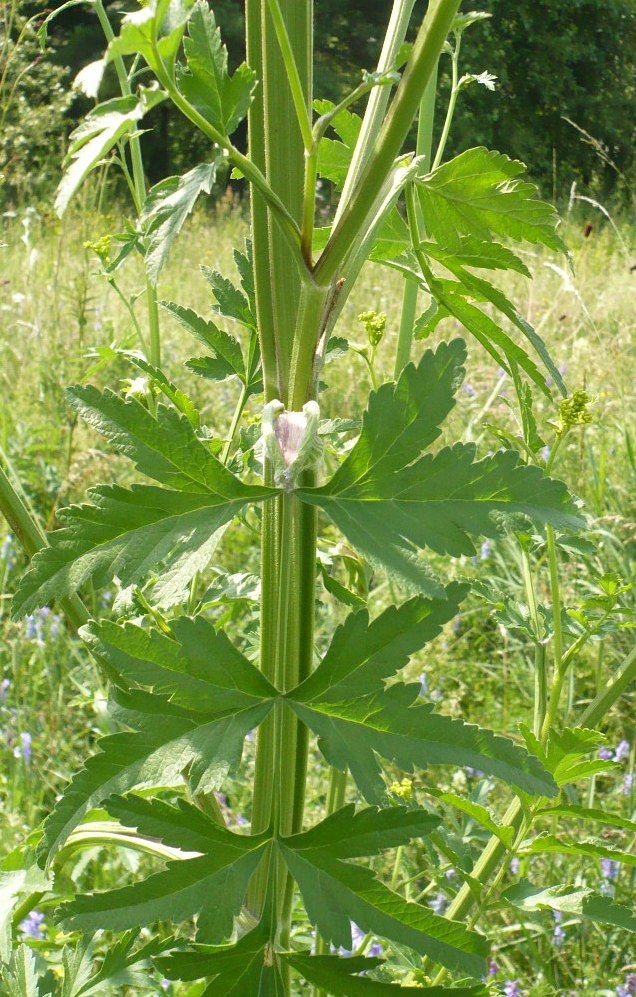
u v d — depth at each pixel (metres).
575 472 3.75
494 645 3.28
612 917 1.17
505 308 1.05
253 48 0.93
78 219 6.11
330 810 1.51
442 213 1.03
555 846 1.20
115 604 1.23
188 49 0.75
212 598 1.36
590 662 3.06
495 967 2.03
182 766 0.79
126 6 13.61
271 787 0.92
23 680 2.90
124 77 1.58
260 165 0.95
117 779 0.79
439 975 1.33
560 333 5.23
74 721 2.76
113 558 0.78
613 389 4.43
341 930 0.82
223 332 1.34
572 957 2.16
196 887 0.81
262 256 0.92
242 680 0.81
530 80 17.22
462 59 16.31
